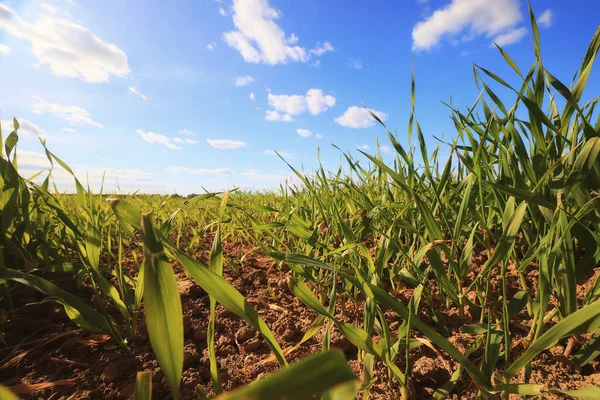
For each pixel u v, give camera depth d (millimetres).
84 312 985
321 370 307
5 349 1077
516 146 1178
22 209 1496
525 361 676
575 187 1074
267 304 1376
